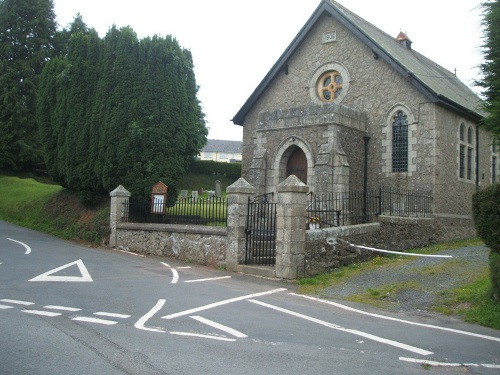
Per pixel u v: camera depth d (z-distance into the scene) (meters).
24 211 25.11
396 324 7.55
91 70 20.16
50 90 21.69
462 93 22.62
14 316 7.20
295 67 21.14
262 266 12.30
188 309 8.09
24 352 5.54
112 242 17.39
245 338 6.45
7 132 35.81
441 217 17.61
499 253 8.50
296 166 18.20
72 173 20.00
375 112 18.84
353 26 19.05
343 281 10.91
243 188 12.80
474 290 9.20
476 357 5.94
